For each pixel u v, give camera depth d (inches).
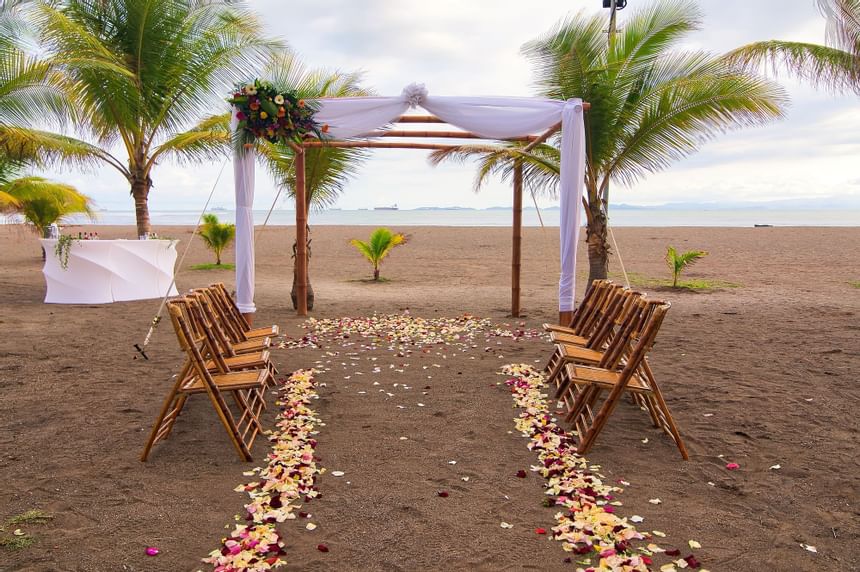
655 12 349.1
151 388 205.6
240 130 283.9
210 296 197.6
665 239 1182.9
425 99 288.4
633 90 360.5
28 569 99.5
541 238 1219.9
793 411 183.5
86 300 399.9
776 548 108.5
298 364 242.2
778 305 405.1
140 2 398.9
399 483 133.7
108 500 124.4
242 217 302.8
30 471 138.3
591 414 163.5
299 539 109.8
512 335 305.9
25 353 255.0
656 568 101.5
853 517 120.3
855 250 911.0
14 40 409.1
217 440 159.8
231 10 440.5
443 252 913.5
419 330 319.3
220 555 102.8
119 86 402.9
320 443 157.6
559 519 116.6
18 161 478.3
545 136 318.0
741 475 139.5
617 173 384.5
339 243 1079.6
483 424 173.3
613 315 190.4
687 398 196.9
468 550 106.8
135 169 445.7
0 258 754.8
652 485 133.7
